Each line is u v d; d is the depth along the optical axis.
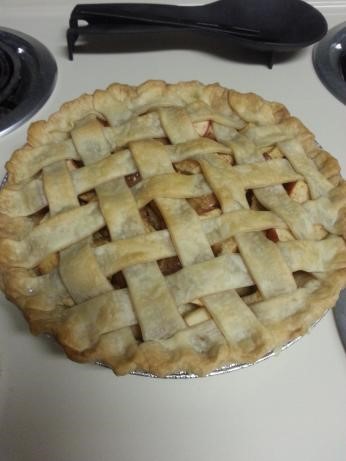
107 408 0.28
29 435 0.27
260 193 0.31
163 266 0.28
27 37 0.48
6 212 0.30
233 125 0.35
